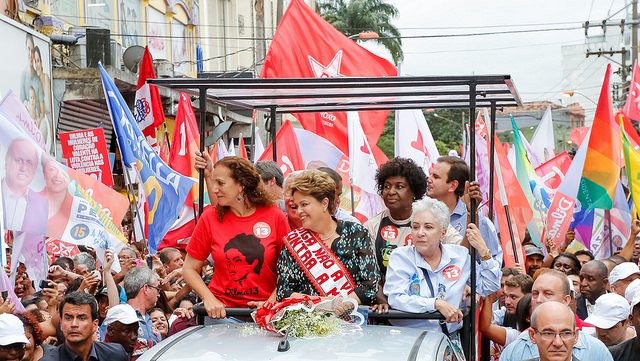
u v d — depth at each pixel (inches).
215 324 219.3
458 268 236.8
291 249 220.7
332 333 193.8
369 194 422.9
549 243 468.1
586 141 464.1
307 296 207.2
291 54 448.1
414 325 233.1
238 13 1638.8
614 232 493.4
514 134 525.0
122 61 837.2
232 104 307.4
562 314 217.8
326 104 308.5
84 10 899.4
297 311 195.2
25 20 739.4
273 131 314.8
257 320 201.6
